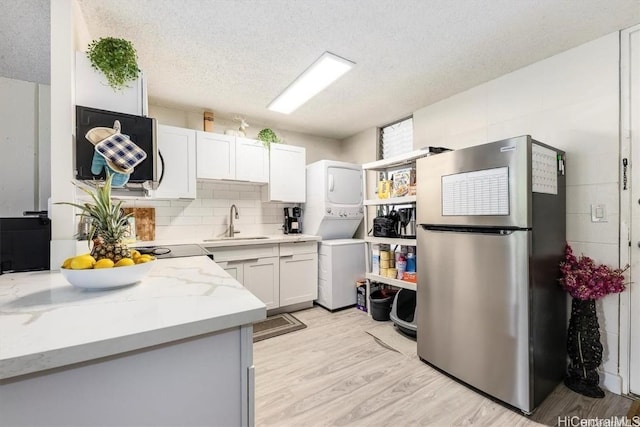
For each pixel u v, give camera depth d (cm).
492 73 232
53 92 136
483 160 170
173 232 304
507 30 179
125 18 165
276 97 279
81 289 95
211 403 75
